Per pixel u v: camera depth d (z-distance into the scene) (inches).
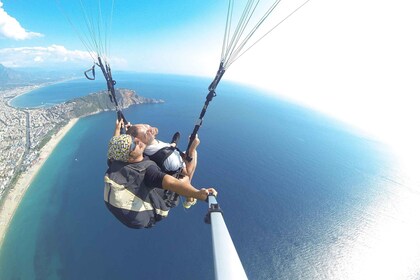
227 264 92.1
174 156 189.9
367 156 4601.4
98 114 6451.8
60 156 3646.7
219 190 2704.2
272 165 3535.9
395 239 2185.0
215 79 206.2
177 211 2293.3
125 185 144.0
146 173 152.6
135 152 150.6
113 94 250.7
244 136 4852.4
